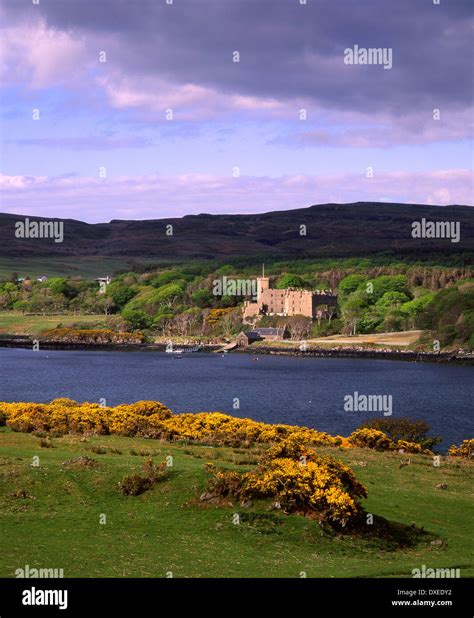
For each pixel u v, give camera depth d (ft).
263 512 157.28
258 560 139.64
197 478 171.22
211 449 231.30
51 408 273.75
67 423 256.11
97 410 272.10
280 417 474.90
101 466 180.45
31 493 165.17
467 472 233.96
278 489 162.61
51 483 170.19
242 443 249.75
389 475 216.54
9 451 201.05
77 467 179.11
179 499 163.63
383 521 164.14
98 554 138.00
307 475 162.09
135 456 206.18
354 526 157.38
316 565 139.13
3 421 259.39
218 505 160.56
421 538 159.43
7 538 142.72
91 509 159.74
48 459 190.39
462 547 157.28
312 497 158.40
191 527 152.66
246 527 152.66
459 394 618.85
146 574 130.41
